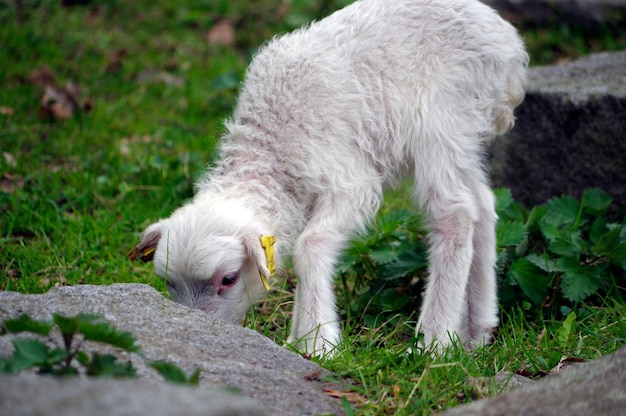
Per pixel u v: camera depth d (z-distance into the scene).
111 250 6.73
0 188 7.56
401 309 6.04
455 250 5.42
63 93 9.38
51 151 8.36
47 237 6.84
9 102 9.17
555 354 5.01
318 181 5.37
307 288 5.25
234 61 10.64
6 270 6.27
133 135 8.88
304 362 4.37
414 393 4.27
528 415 3.58
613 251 5.99
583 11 10.84
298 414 3.78
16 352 3.38
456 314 5.43
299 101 5.41
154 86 9.99
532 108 7.14
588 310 5.82
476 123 5.57
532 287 5.97
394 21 5.54
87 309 4.37
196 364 3.97
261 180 5.40
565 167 7.00
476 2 5.71
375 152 5.51
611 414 3.50
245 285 5.26
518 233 6.18
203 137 8.77
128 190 7.66
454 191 5.48
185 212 5.24
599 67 7.70
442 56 5.47
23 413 2.53
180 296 5.08
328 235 5.34
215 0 12.23
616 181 6.70
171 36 11.43
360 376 4.38
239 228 5.06
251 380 3.98
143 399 2.59
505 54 5.63
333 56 5.47
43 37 10.99
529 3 11.04
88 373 3.33
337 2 11.44
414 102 5.42
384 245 6.27
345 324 5.97
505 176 7.42
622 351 4.05
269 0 12.26
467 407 3.74
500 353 5.11
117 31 11.52
